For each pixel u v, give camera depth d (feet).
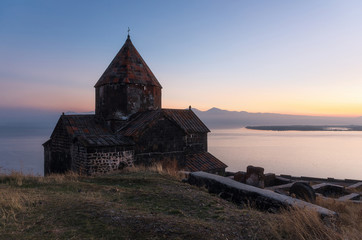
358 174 250.57
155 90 78.64
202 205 24.26
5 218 18.25
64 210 19.99
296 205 21.18
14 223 17.49
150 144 65.62
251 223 19.33
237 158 375.66
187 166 74.59
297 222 17.85
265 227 18.49
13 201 21.35
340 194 53.52
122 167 60.80
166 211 21.99
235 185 28.32
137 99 74.79
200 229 17.42
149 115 69.10
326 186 54.95
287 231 17.63
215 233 17.12
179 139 70.95
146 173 44.29
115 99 73.15
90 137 60.49
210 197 27.27
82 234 16.02
